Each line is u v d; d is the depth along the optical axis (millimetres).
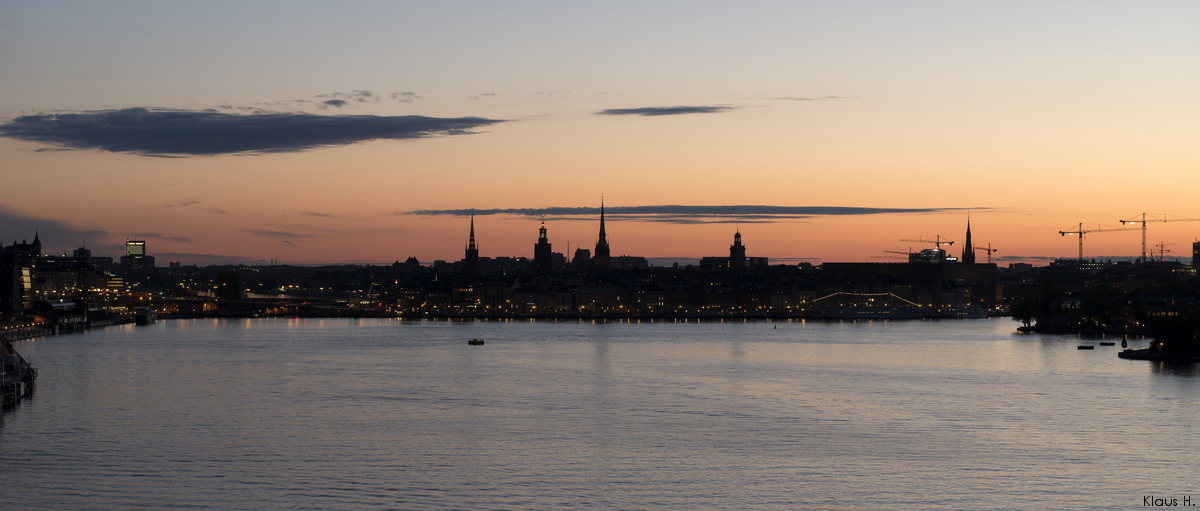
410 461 137250
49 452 140500
